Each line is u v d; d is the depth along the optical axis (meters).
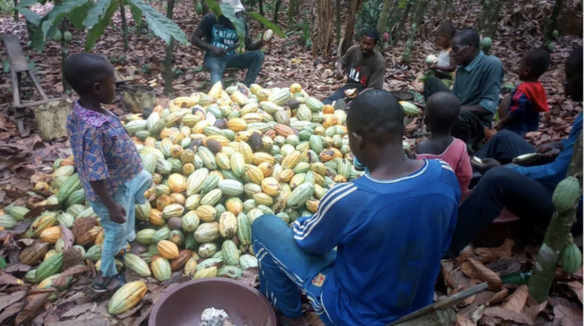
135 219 2.96
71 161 3.48
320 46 8.04
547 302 2.41
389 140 1.64
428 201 1.60
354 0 7.45
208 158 3.20
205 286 2.36
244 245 2.87
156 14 1.74
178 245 2.86
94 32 2.03
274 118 3.84
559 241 2.10
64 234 2.79
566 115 5.16
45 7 12.89
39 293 2.48
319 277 1.95
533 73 3.77
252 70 5.89
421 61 7.64
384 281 1.71
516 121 3.88
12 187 3.46
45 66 6.77
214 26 5.61
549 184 2.53
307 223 1.90
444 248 1.88
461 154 2.65
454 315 1.71
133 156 2.41
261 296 2.28
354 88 5.23
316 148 3.56
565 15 9.02
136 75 6.55
